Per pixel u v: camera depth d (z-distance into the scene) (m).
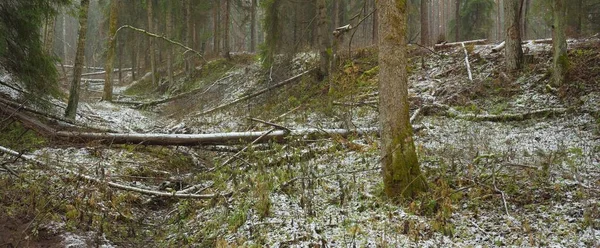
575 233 5.02
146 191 7.66
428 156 8.16
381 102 6.50
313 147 9.88
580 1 20.25
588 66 12.40
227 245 5.26
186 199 7.84
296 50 20.39
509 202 6.08
